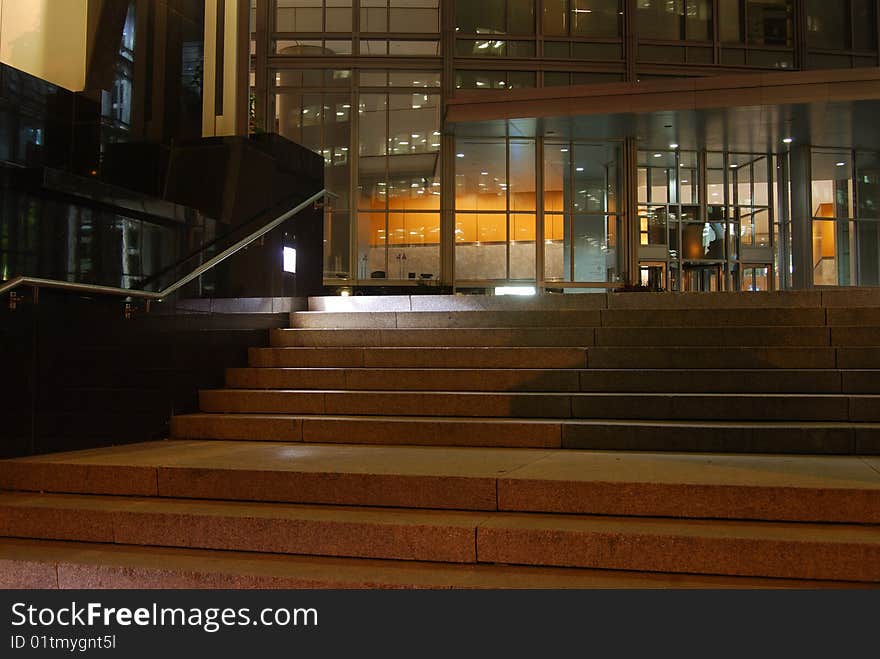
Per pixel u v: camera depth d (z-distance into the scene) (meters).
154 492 5.00
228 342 7.80
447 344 7.96
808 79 21.77
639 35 26.69
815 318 7.77
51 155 9.12
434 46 26.39
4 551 4.36
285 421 6.55
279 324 8.88
